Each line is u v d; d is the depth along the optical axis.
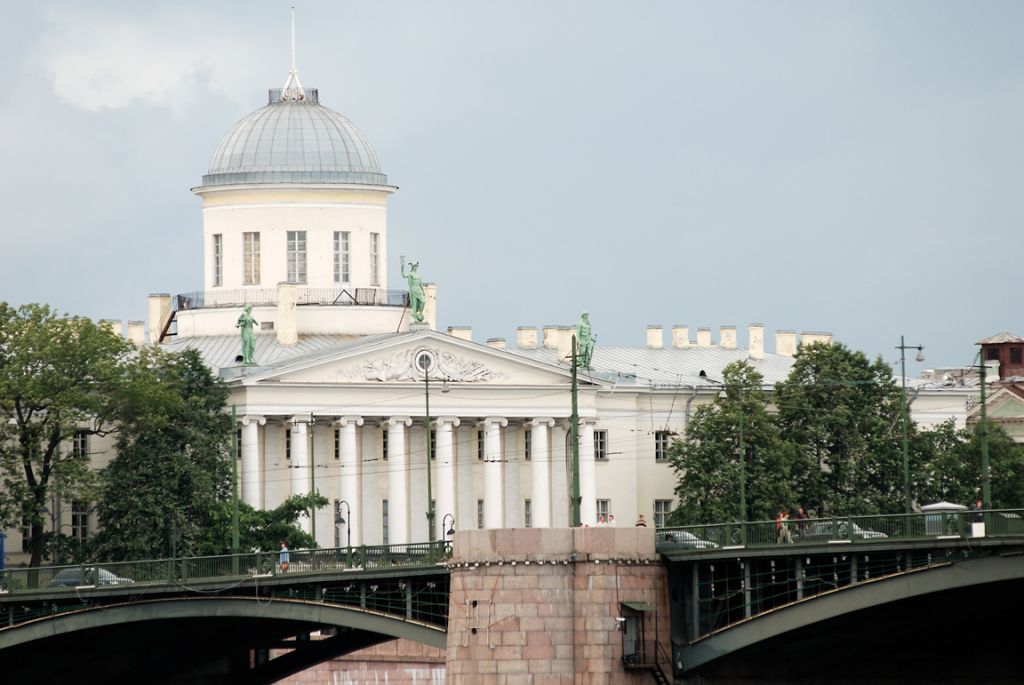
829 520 164.62
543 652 170.12
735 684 172.62
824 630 169.88
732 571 168.88
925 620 169.25
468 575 172.00
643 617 170.25
